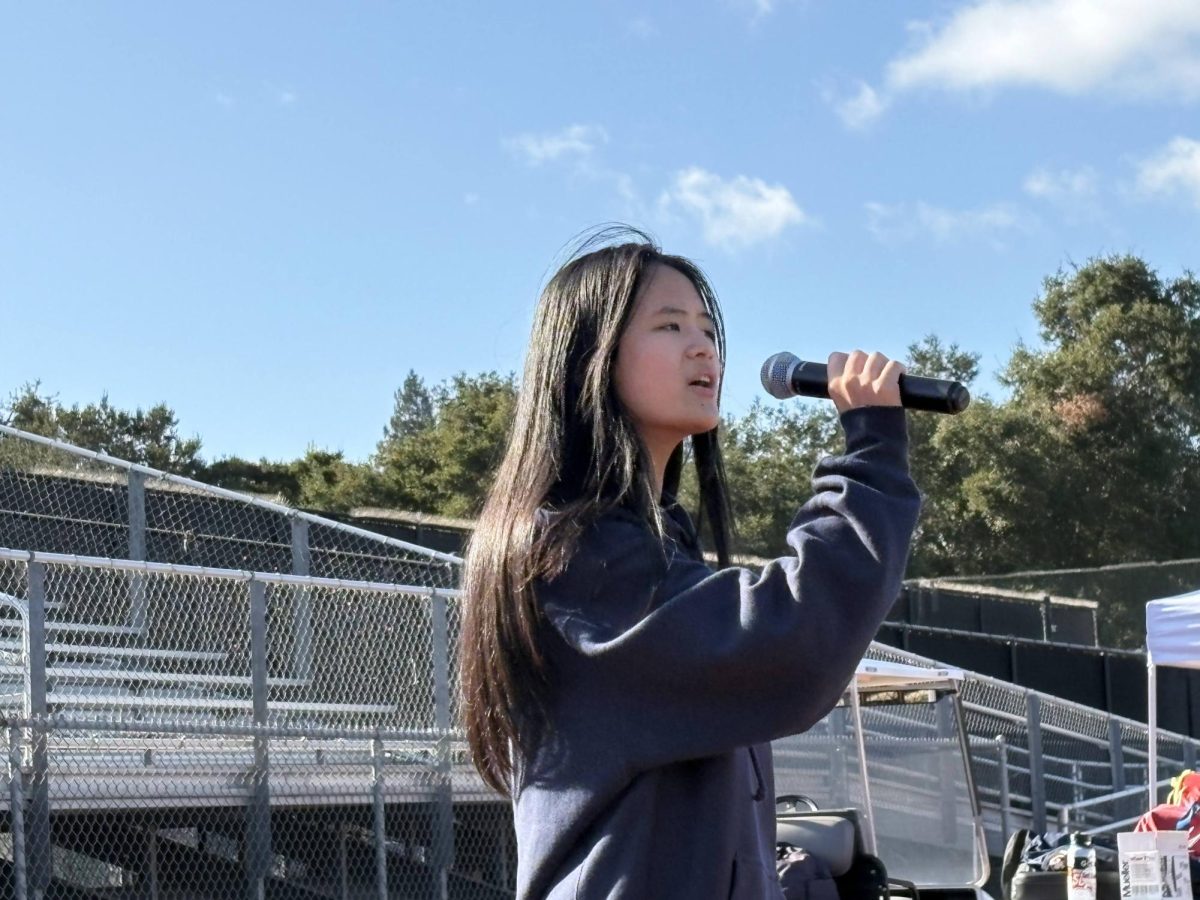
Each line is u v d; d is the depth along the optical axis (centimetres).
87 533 1105
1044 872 772
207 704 888
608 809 162
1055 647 2112
